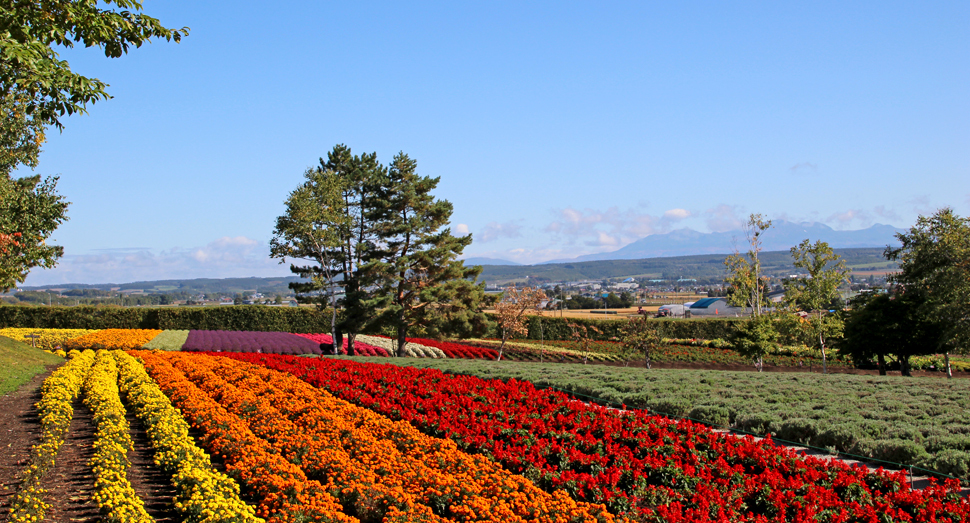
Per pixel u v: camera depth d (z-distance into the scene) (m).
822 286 34.41
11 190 25.12
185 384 17.19
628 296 132.25
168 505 9.00
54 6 10.23
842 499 9.20
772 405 15.53
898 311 31.62
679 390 18.33
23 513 7.76
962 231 29.64
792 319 35.84
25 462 10.72
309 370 21.69
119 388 18.31
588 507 8.17
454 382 19.23
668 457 10.79
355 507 8.44
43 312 49.12
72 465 10.66
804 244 35.41
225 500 7.93
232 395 15.49
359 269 38.91
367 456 10.39
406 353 43.41
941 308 28.83
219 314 51.38
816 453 12.70
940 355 42.22
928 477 10.85
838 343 35.66
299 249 40.66
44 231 26.83
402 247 41.34
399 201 40.34
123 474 9.35
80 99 10.99
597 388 19.08
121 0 10.84
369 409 15.70
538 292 43.72
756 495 9.09
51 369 24.59
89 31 10.74
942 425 13.15
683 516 8.19
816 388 18.12
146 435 12.88
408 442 11.73
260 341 39.66
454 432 12.53
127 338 36.62
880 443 11.84
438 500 8.52
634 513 8.45
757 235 42.50
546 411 15.37
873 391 17.88
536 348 48.25
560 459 10.84
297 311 52.78
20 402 16.55
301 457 10.54
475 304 40.91
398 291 41.16
